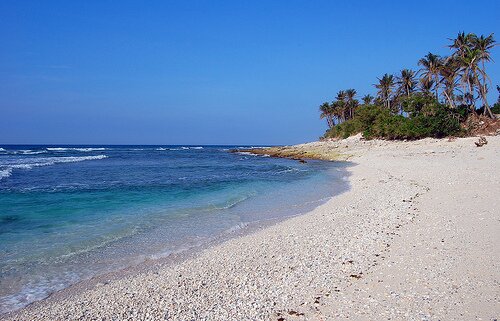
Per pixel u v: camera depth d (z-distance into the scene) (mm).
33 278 9656
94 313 7582
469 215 13492
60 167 45312
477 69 55969
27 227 14781
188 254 11578
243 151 102188
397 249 10531
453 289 7684
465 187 18906
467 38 57969
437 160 33625
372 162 39969
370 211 16125
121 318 7285
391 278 8523
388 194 19750
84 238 13250
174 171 41469
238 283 8859
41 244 12492
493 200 15422
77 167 45844
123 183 29844
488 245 10164
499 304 6957
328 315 6996
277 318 6984
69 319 7375
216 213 17641
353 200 19375
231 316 7137
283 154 69938
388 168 32031
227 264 10336
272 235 13289
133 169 44031
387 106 81562
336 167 40531
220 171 41188
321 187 26000
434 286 7898
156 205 19781
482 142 41250
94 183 29797
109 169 43750
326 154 58031
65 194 23703
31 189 26000
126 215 17156
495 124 54094
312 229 13789
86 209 18625
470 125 55188
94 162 57000
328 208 17922
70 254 11539
